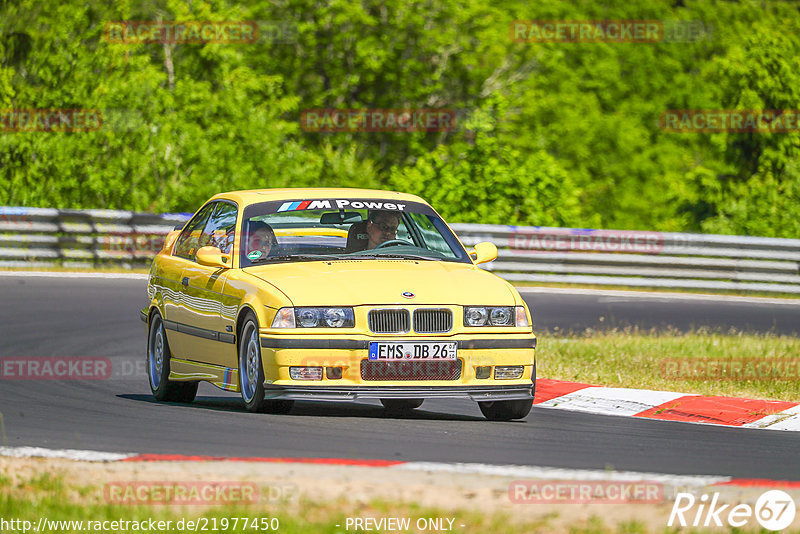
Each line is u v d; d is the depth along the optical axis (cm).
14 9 10419
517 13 14762
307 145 13338
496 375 3116
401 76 13612
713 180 11144
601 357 4625
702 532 1923
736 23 15925
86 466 2381
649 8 15450
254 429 2914
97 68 10419
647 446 2903
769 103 11744
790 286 8106
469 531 1903
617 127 14600
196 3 11500
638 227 14488
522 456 2666
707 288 8100
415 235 3638
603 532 1917
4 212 7762
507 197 9319
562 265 8081
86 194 10088
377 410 3550
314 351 3000
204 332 3406
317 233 3550
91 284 6919
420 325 3066
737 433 3209
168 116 10594
